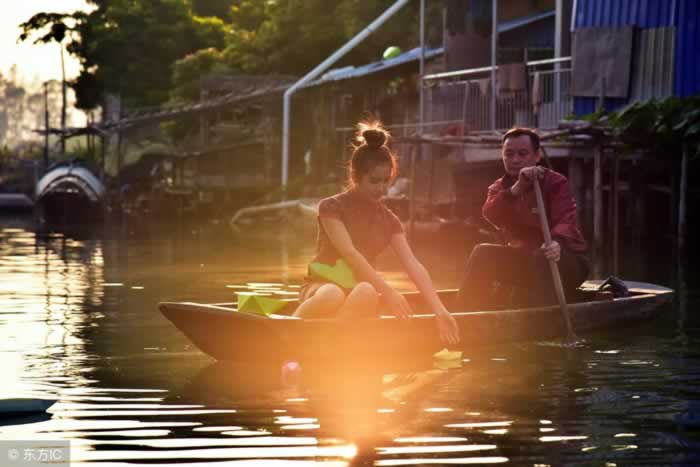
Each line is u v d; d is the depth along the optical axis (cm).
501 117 4088
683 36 3334
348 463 823
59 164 7181
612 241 3347
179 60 8456
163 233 4500
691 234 3634
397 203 4297
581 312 1459
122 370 1199
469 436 899
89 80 9506
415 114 5884
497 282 1493
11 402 982
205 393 1075
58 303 1834
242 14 9081
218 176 7356
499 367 1222
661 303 1595
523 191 1463
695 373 1177
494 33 3894
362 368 1222
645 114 3036
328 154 6694
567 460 830
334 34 7075
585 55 3562
